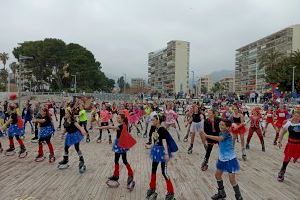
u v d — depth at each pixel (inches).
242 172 412.2
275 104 1382.9
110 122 643.5
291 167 444.8
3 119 693.9
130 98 2459.4
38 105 812.6
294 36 3932.1
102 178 366.9
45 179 360.8
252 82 4783.5
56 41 3142.2
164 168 291.6
